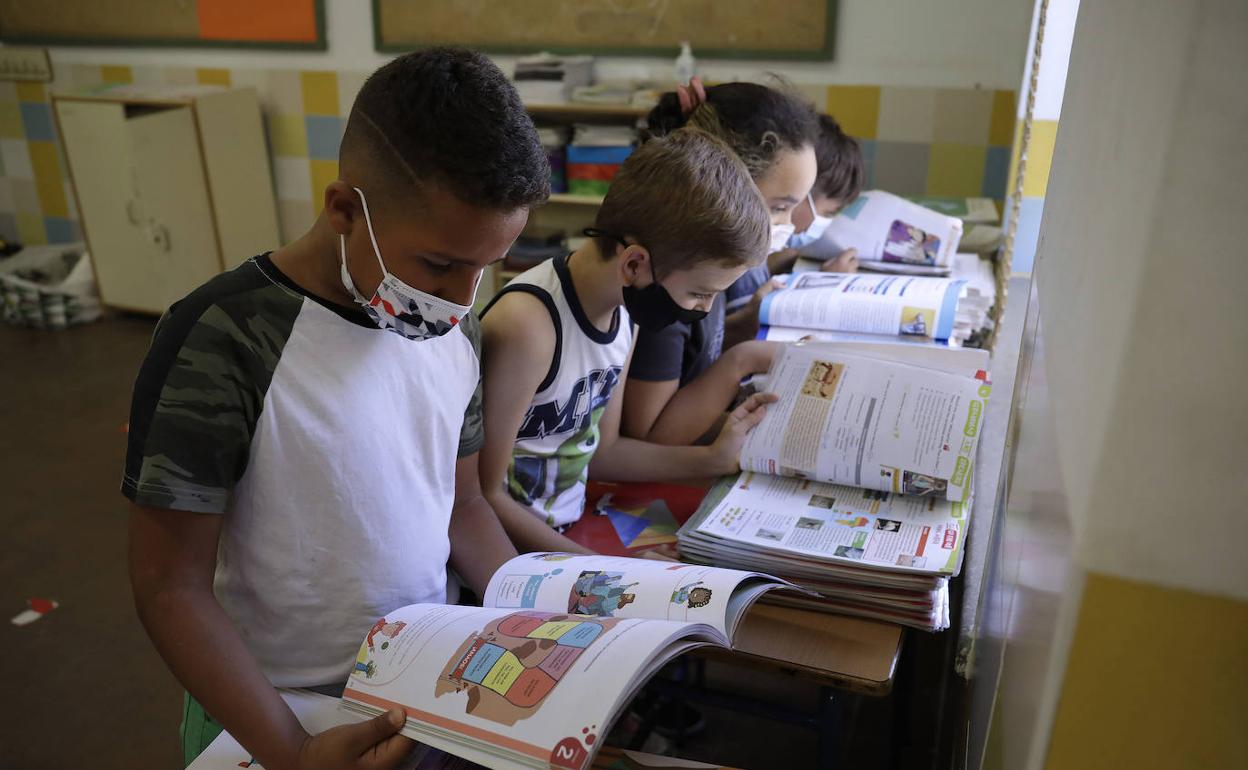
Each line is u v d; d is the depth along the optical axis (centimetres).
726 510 126
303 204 442
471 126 80
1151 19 53
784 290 196
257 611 97
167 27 433
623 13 363
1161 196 45
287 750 86
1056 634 55
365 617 100
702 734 189
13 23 462
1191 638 51
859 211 242
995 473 160
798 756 183
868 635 110
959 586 156
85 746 193
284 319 88
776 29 348
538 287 126
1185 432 48
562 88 358
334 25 405
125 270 438
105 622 231
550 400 130
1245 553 49
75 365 395
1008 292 223
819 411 137
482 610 97
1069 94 97
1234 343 46
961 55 332
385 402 95
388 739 85
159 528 85
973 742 107
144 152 410
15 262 461
